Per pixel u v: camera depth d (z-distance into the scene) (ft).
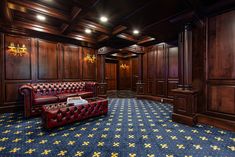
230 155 6.03
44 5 10.40
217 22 9.53
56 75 16.78
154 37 15.79
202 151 6.34
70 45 18.25
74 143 7.11
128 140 7.44
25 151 6.38
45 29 14.29
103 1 9.06
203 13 9.92
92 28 13.65
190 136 7.90
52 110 8.69
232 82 8.87
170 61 17.65
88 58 19.39
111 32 15.12
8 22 12.28
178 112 10.34
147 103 17.56
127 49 19.99
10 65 13.48
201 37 10.39
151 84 20.10
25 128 9.10
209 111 9.93
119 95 25.45
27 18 12.73
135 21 12.06
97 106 11.21
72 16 11.44
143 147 6.72
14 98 13.62
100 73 21.89
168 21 11.69
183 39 10.62
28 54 14.57
